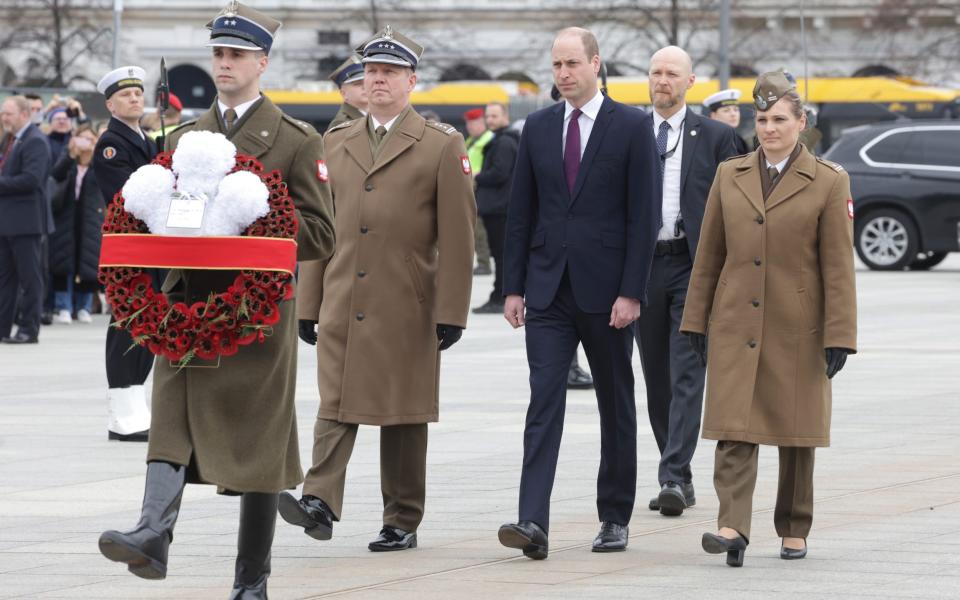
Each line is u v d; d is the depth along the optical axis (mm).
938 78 118312
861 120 94562
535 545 16359
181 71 129125
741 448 16688
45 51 119000
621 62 118188
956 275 62750
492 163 46406
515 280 17562
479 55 125875
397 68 17750
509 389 30781
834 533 17547
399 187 17641
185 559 16484
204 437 13281
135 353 24797
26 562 16328
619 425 17250
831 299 16641
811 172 16859
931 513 18516
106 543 12289
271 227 13102
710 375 17031
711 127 20906
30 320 40125
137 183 13078
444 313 17391
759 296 16859
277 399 13523
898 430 24859
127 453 23656
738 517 16281
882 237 64938
